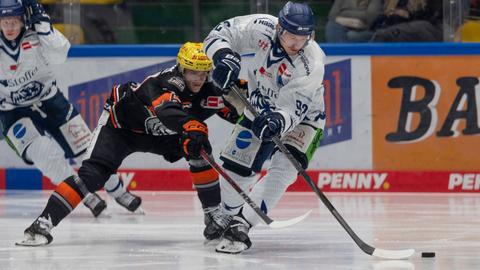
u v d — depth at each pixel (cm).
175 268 1005
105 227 1346
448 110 1805
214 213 1195
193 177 1194
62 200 1152
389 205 1620
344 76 1822
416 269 996
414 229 1327
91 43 1894
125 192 1494
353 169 1827
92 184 1156
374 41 1847
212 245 1173
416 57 1806
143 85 1151
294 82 1063
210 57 1105
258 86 1126
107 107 1189
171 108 1098
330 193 1823
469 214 1495
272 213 1516
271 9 1862
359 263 1036
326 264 1029
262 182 1127
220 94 1166
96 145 1171
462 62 1800
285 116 1048
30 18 1398
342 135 1827
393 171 1820
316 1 1869
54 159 1448
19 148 1458
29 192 1852
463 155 1806
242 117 1144
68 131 1501
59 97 1488
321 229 1320
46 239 1157
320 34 1877
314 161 1834
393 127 1816
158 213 1512
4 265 1024
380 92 1816
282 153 1120
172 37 1898
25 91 1446
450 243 1198
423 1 1833
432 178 1812
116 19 1900
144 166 1864
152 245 1173
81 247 1155
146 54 1852
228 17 1886
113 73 1856
